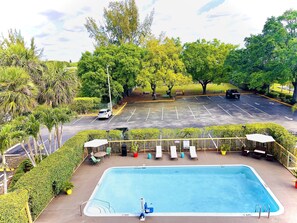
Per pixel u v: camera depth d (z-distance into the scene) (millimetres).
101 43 64188
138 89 66250
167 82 44469
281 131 17438
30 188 11055
